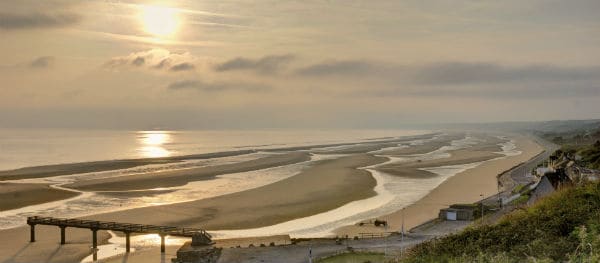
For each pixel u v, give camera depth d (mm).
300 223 61438
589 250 18297
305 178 98750
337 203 73250
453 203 73312
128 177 97000
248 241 51656
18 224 59531
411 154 161125
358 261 40188
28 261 46906
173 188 85312
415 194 81062
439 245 27297
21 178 95062
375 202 74312
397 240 50344
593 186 30250
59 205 70062
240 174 105250
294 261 42281
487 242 25078
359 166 121688
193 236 49719
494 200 71312
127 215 64500
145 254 49750
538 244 21594
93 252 49844
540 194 57344
